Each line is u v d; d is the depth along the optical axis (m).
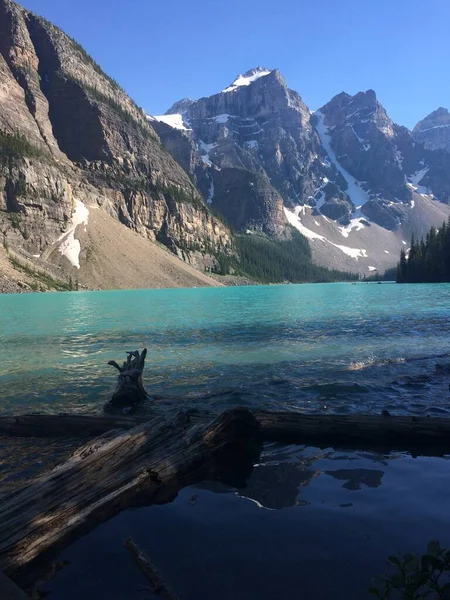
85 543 4.91
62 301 80.38
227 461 7.63
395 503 5.70
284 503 5.80
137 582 4.12
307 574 4.11
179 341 24.17
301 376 14.74
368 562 4.29
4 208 176.12
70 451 8.43
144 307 58.88
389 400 11.66
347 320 33.72
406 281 175.62
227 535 4.95
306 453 8.09
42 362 18.45
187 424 8.89
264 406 11.33
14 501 5.66
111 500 5.78
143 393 12.33
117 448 7.18
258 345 21.86
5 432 9.58
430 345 20.98
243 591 3.89
